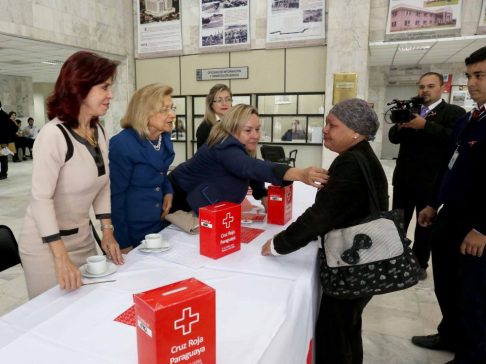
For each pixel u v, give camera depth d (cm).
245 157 164
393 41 642
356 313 139
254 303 105
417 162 278
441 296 197
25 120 1346
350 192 124
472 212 169
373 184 124
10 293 275
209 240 141
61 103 125
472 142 167
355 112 127
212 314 73
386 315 246
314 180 134
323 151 727
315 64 696
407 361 196
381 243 122
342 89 648
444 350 205
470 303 169
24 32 625
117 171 168
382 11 641
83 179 132
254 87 747
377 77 1053
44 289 138
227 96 298
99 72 124
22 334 89
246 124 169
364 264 121
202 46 763
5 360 78
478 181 165
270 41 712
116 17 794
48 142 120
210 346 74
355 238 123
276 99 759
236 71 753
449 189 177
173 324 68
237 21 728
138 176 173
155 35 805
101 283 118
